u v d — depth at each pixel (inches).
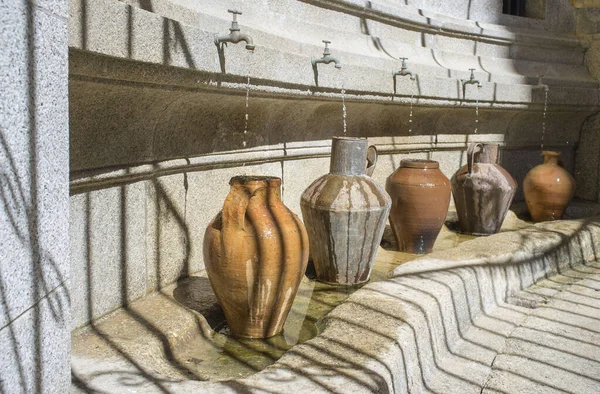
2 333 62.7
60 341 78.6
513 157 332.5
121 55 103.6
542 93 309.6
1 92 61.4
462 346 150.9
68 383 82.0
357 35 250.1
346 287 177.0
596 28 351.9
